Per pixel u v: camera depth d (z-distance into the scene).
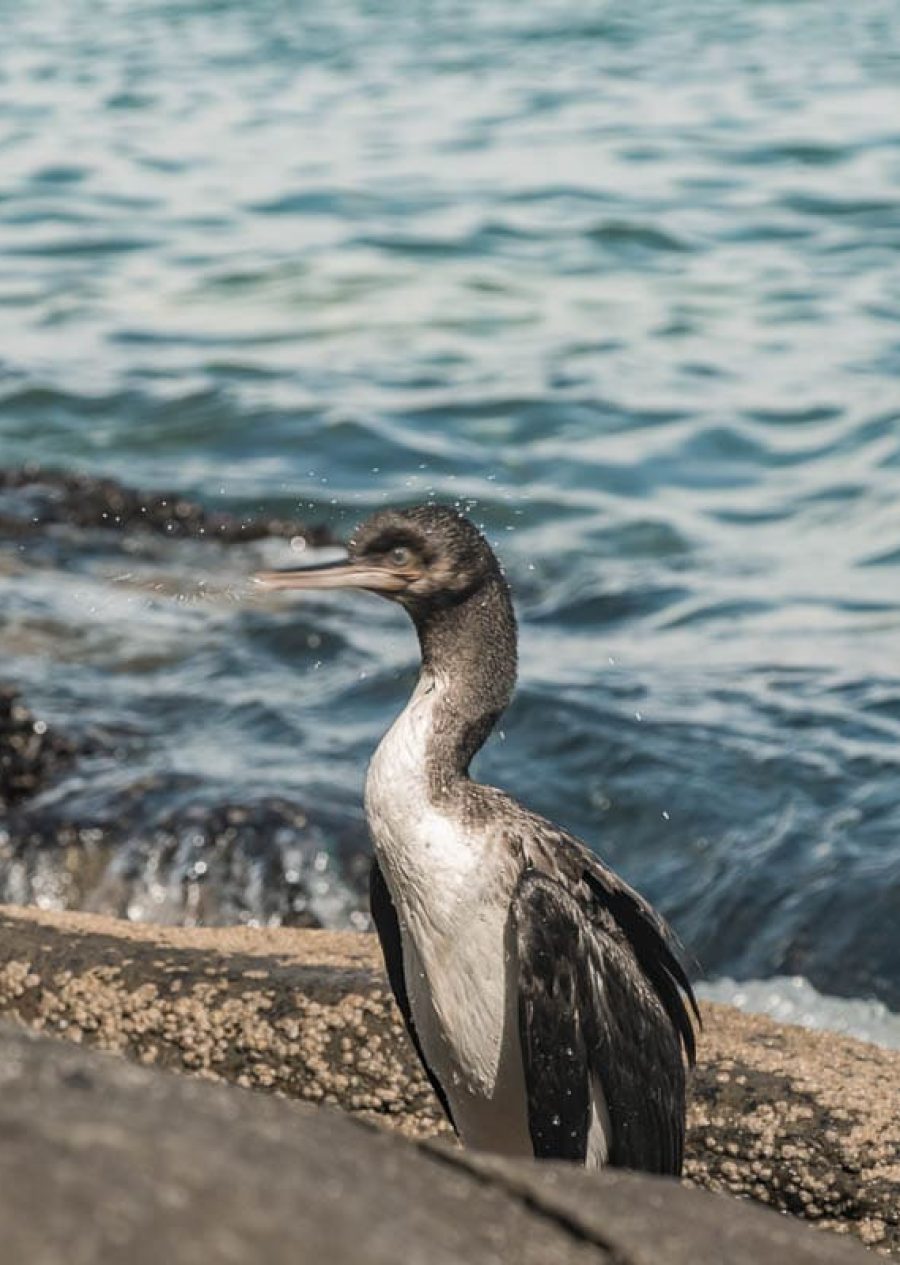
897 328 22.25
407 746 5.81
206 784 11.03
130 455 19.16
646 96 35.09
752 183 28.66
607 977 5.61
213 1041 6.62
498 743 11.77
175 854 10.48
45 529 16.06
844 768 11.15
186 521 16.41
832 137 31.23
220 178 29.70
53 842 10.60
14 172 30.33
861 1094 6.23
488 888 5.59
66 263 25.58
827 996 9.54
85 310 23.62
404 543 5.94
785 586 15.10
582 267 25.03
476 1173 2.97
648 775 11.23
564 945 5.50
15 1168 2.43
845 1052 6.59
